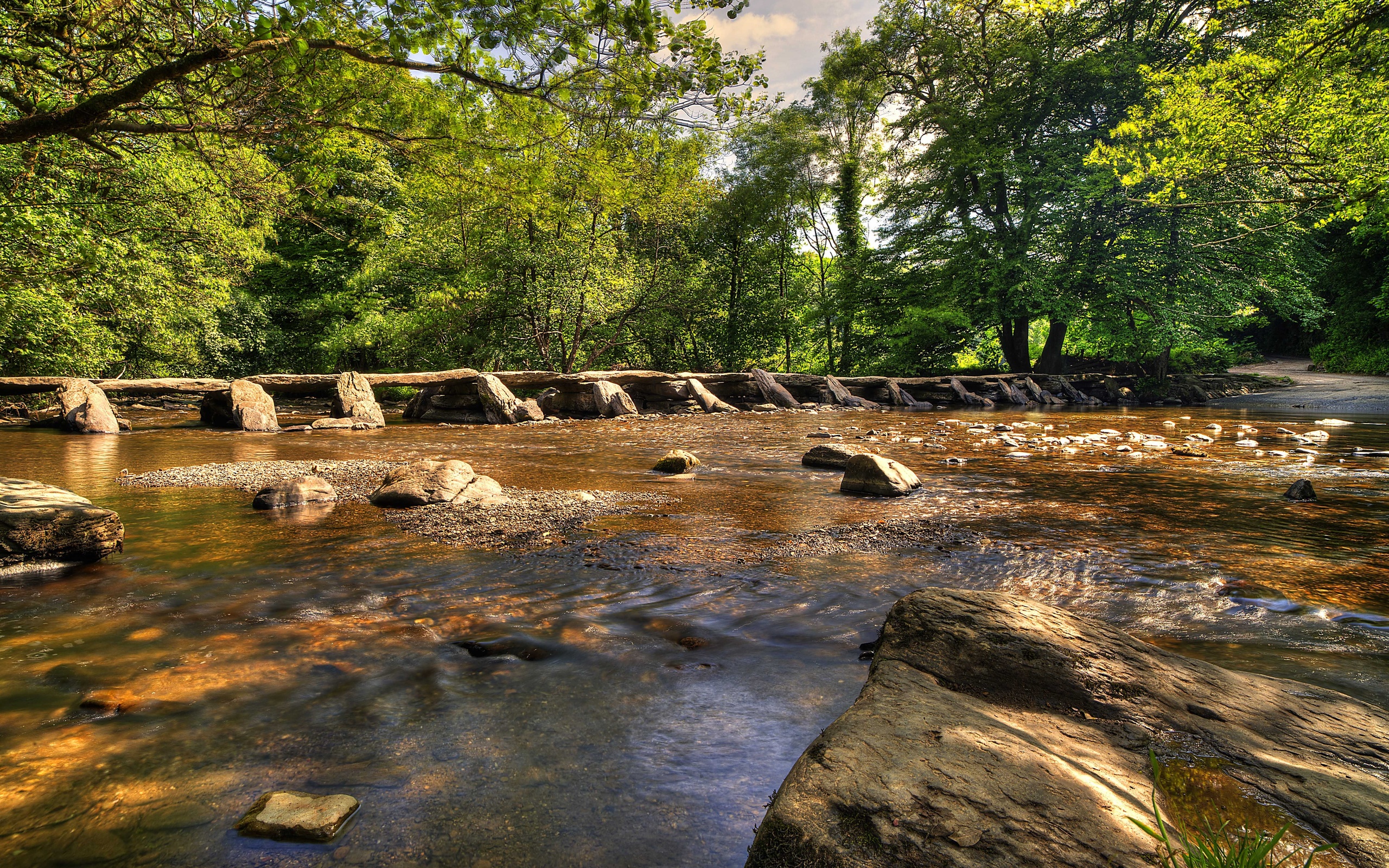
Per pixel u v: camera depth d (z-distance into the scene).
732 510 5.09
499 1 3.59
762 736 1.83
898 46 25.23
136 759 1.72
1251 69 14.27
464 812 1.50
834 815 1.25
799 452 9.34
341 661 2.35
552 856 1.35
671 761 1.71
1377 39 12.48
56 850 1.38
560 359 25.58
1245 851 1.15
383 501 5.24
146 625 2.69
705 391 19.03
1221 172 16.22
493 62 4.09
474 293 21.95
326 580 3.28
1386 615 2.83
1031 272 22.70
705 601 3.00
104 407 12.65
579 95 4.36
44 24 3.65
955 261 25.45
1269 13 19.36
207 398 14.49
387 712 1.98
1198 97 15.22
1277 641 2.55
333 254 27.59
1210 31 16.41
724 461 8.41
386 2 3.58
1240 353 31.67
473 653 2.42
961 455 8.79
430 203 20.11
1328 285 28.61
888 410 20.27
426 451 9.44
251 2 3.54
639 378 18.30
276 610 2.87
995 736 1.53
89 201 11.89
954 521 4.70
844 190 28.36
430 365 23.84
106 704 2.02
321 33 3.56
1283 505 5.29
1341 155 14.02
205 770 1.68
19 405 15.44
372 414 14.67
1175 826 1.29
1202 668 2.04
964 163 23.66
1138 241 22.25
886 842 1.18
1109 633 2.18
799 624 2.71
